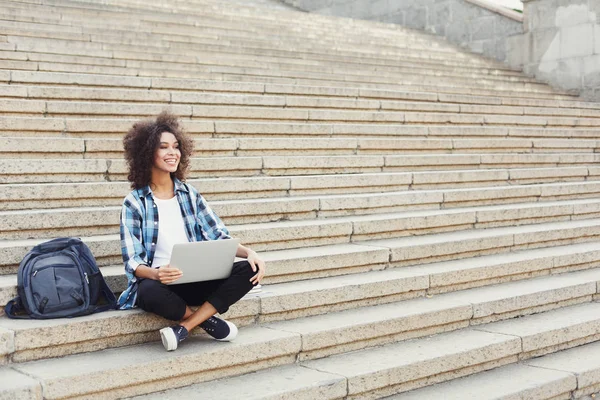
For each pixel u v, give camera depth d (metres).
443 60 13.31
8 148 5.97
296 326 4.79
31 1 10.11
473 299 5.59
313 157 7.29
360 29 14.49
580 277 6.49
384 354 4.77
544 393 4.73
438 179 7.77
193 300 4.49
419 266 6.09
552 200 8.24
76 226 5.32
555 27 13.37
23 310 4.29
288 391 4.05
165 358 4.04
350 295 5.26
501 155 8.70
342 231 6.21
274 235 5.81
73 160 6.00
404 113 8.93
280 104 8.23
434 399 4.48
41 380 3.62
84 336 4.11
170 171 4.49
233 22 12.44
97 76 7.46
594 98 12.75
